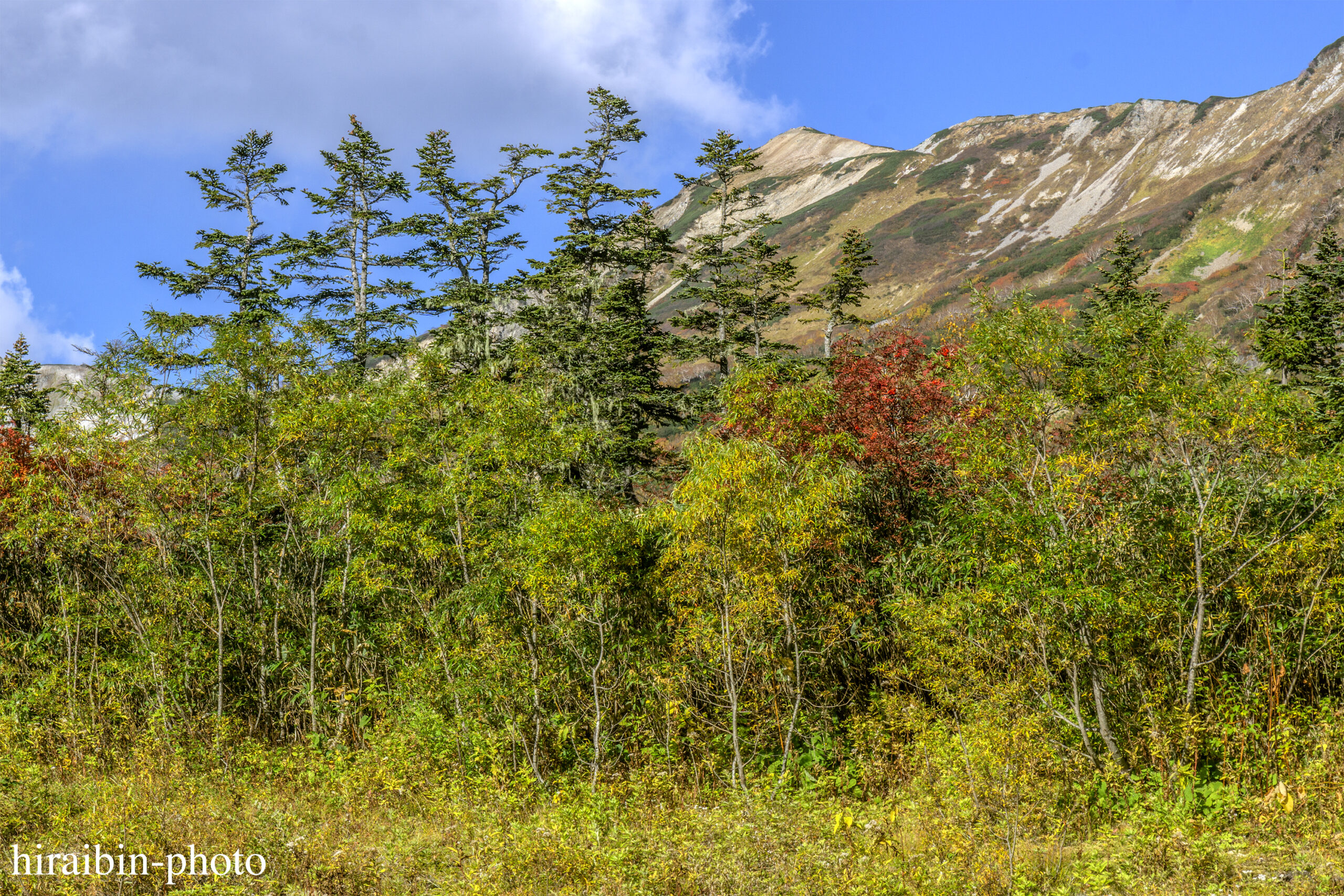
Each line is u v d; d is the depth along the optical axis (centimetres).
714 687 1188
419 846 938
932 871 833
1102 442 1080
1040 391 1099
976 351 1112
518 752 1148
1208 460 1052
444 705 1219
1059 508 1041
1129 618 1005
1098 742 1044
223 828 955
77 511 1362
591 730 1183
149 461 1345
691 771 1138
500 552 1243
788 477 1164
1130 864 820
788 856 864
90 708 1295
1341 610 974
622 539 1155
